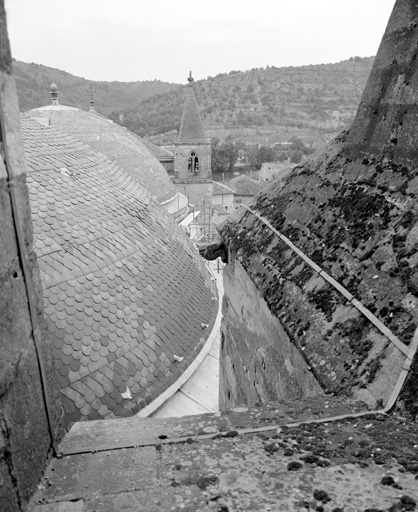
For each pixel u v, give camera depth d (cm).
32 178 1140
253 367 636
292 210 583
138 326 1071
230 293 762
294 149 10519
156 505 224
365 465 245
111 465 255
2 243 224
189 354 1155
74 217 1135
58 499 232
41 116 3453
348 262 418
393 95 471
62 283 995
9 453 214
